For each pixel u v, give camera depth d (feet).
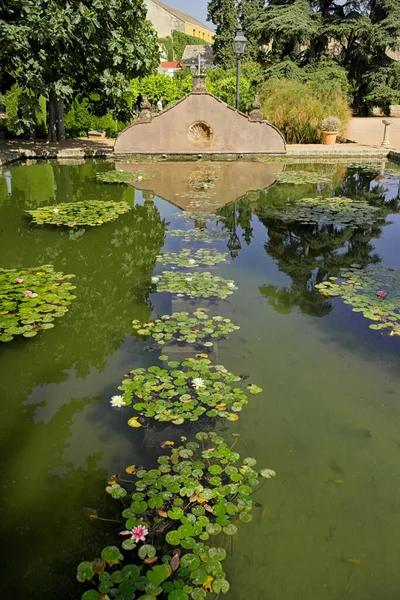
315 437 6.93
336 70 71.87
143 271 13.82
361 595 4.70
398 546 5.26
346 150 42.80
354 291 12.26
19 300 11.49
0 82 47.14
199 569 4.82
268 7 77.20
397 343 9.64
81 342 9.67
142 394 7.75
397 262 14.79
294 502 5.77
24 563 5.01
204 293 12.05
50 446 6.73
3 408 7.61
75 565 4.98
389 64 75.36
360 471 6.31
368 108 81.05
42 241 16.60
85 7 34.76
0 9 33.01
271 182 30.19
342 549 5.20
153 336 9.84
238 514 5.53
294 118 48.83
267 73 72.74
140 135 43.91
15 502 5.79
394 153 40.52
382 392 8.02
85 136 56.95
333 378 8.39
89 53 38.04
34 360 9.05
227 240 17.29
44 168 34.83
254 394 7.86
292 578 4.83
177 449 6.57
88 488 5.97
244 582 4.78
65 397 7.88
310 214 21.38
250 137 44.09
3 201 23.09
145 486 5.86
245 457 6.49
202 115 43.73
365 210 22.08
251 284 12.92
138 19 40.78
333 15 76.74
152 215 21.03
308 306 11.46
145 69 42.86
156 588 4.62
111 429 7.07
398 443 6.86
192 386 8.00
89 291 12.25
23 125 38.75
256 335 9.93
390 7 73.31
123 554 5.07
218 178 31.91
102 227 18.57
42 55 34.50
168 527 5.31
